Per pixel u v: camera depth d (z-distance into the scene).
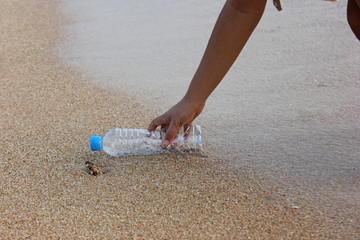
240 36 1.89
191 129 2.31
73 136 2.45
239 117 2.66
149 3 5.34
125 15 4.98
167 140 2.07
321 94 2.86
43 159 2.22
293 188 1.92
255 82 3.14
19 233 1.70
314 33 3.95
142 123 2.60
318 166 2.08
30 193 1.95
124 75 3.42
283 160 2.16
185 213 1.79
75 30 4.61
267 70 3.32
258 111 2.71
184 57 3.70
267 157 2.20
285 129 2.47
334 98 2.78
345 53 3.47
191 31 4.27
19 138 2.45
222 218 1.75
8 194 1.94
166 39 4.13
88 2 5.64
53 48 4.12
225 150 2.29
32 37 4.45
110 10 5.23
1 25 4.86
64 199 1.90
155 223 1.74
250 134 2.45
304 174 2.02
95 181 2.03
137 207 1.83
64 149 2.31
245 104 2.82
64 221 1.76
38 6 5.57
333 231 1.63
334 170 2.03
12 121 2.67
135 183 2.00
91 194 1.93
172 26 4.46
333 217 1.71
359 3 1.73
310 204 1.80
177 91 3.08
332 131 2.39
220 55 1.93
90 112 2.78
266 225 1.70
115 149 2.26
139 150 2.26
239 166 2.13
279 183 1.97
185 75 3.35
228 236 1.65
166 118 2.13
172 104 2.88
